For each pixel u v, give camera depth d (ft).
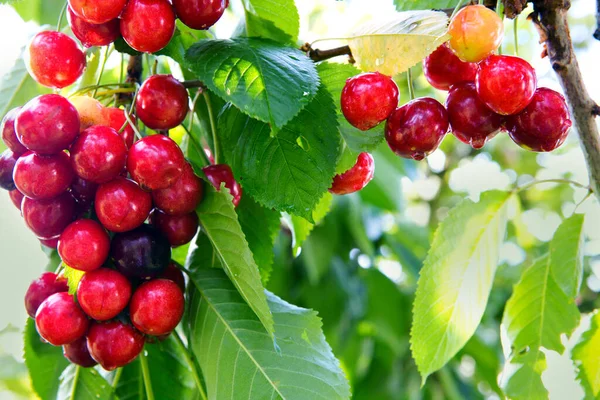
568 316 2.05
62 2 2.28
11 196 1.93
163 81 1.89
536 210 4.91
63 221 1.86
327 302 3.15
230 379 1.87
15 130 1.79
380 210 3.35
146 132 2.12
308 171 1.90
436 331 2.05
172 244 1.91
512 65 1.80
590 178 1.94
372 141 1.98
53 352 2.10
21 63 2.21
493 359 3.48
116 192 1.81
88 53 2.05
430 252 2.02
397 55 1.87
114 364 1.88
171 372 2.06
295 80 1.81
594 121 1.91
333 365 1.89
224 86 1.80
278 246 3.06
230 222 1.85
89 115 1.86
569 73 1.90
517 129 1.87
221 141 1.96
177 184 1.84
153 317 1.86
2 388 3.99
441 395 3.32
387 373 3.29
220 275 1.95
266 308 1.82
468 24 1.79
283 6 2.07
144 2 1.82
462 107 1.87
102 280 1.84
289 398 1.85
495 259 2.04
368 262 3.28
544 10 1.87
